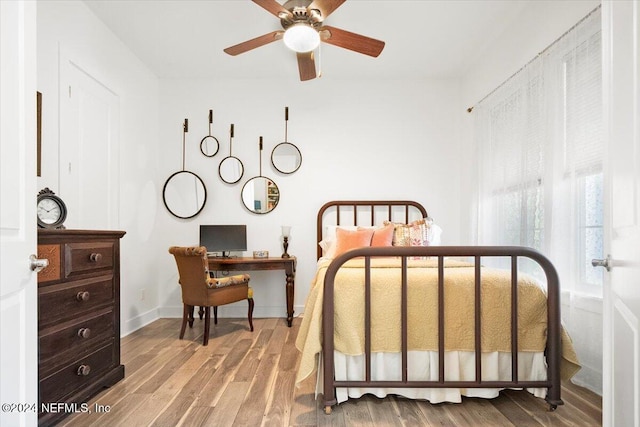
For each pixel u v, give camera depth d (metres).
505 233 2.99
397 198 4.05
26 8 1.17
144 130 3.71
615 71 1.12
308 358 1.80
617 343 1.12
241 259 3.58
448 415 1.78
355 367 1.89
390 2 2.69
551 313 1.81
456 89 4.08
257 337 3.16
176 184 4.00
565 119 2.24
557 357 1.79
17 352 1.11
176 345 2.93
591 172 2.05
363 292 1.90
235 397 1.98
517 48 2.88
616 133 1.12
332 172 4.06
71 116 2.59
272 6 2.16
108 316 2.12
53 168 2.39
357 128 4.08
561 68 2.26
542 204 2.47
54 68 2.41
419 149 4.07
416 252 1.82
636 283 0.99
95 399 1.94
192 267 2.98
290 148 4.05
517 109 2.82
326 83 4.08
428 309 1.90
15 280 1.09
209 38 3.21
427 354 1.91
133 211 3.46
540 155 2.48
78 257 1.86
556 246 2.25
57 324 1.71
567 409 1.83
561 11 2.34
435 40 3.25
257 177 4.03
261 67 3.81
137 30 3.08
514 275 1.82
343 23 2.97
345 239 3.25
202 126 4.04
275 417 1.76
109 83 3.07
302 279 4.00
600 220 2.03
